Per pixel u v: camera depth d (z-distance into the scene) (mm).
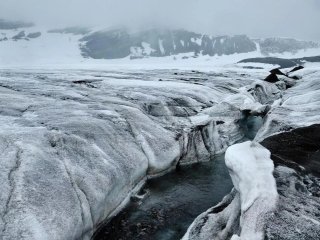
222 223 10016
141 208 13719
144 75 57750
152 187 15852
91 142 14547
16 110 17953
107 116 18484
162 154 17156
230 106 26062
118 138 16172
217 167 18703
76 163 12539
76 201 10758
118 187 13375
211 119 21797
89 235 11219
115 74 58250
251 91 35281
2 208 9125
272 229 7898
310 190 9648
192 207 13875
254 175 9156
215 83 45812
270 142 13359
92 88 31156
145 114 21672
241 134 24797
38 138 13023
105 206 12258
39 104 19891
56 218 9703
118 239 11594
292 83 45781
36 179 10547
